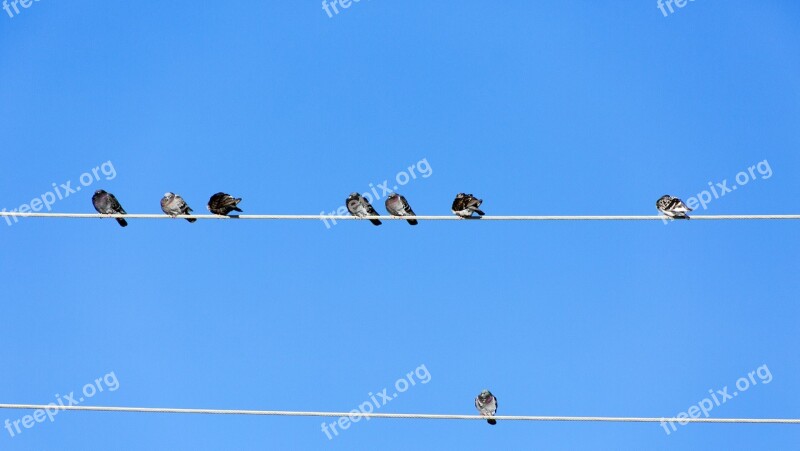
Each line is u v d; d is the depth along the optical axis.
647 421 22.94
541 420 23.20
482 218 24.38
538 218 24.14
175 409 23.30
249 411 23.25
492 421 26.06
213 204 27.06
